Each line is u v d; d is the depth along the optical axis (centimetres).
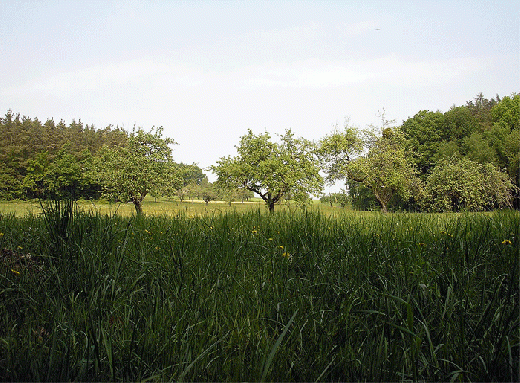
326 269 395
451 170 3753
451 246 434
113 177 2741
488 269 378
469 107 8931
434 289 323
